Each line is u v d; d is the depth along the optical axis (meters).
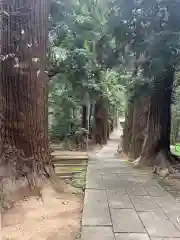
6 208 4.29
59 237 3.47
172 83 9.23
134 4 7.64
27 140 5.02
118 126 51.00
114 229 3.62
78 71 10.77
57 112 16.42
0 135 5.00
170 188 6.12
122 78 11.68
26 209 4.39
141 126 11.66
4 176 4.72
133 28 7.88
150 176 7.62
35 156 5.09
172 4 6.93
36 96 5.09
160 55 7.37
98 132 21.86
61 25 8.72
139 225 3.78
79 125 18.09
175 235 3.44
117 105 25.34
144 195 5.45
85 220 3.95
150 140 9.44
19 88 4.95
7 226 3.77
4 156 4.90
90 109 21.59
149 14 7.30
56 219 4.07
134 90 9.77
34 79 5.04
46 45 5.38
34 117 5.08
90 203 4.78
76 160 11.03
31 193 4.79
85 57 10.27
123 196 5.32
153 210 4.46
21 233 3.57
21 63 4.92
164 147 9.23
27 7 4.95
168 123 9.39
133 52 8.48
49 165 5.38
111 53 9.62
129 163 10.46
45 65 5.34
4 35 4.92
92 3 8.51
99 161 11.30
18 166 4.89
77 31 9.21
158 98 9.33
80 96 15.02
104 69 11.58
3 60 4.94
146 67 8.20
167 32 7.09
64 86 13.98
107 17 8.54
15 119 4.97
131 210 4.45
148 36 7.51
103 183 6.56
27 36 4.95
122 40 8.25
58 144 16.73
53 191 5.04
